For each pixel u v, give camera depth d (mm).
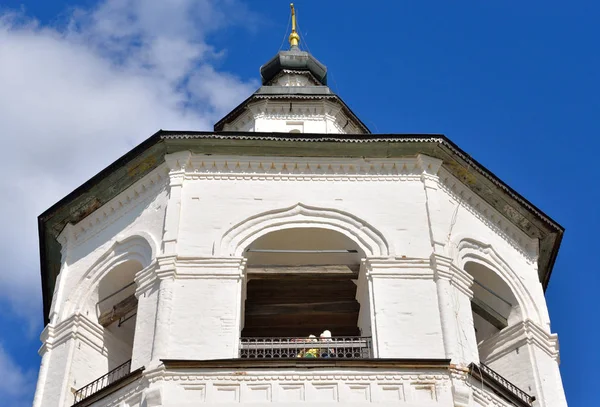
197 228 25859
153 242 26094
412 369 22781
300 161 27406
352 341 24453
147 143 27359
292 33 39500
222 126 34406
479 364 24297
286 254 26750
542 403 25656
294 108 33719
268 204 26484
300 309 28484
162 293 24422
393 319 24156
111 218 28188
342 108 33906
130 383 23125
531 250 29297
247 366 22594
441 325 24062
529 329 27000
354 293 28344
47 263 30172
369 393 22328
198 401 22047
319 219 26250
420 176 27391
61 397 25234
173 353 23312
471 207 28188
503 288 27672
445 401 22344
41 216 29000
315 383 22422
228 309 24203
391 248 25609
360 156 27562
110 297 27188
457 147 27641
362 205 26609
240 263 25156
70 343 26250
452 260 25609
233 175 27109
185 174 27062
